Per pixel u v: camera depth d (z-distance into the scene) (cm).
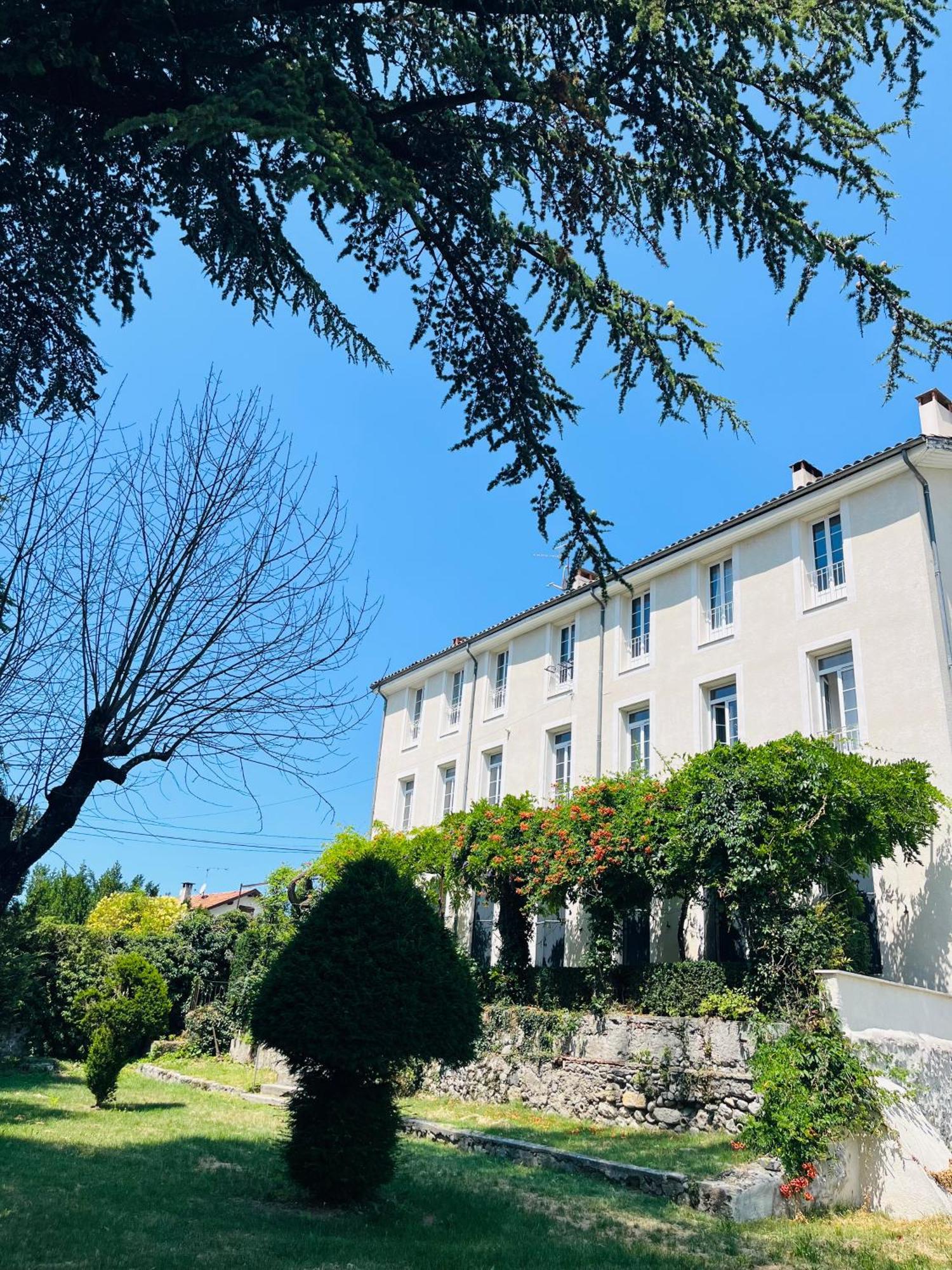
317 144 416
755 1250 738
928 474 1614
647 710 2022
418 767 2697
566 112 562
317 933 815
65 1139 1058
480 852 1841
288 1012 775
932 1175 902
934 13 518
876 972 1417
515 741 2350
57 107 494
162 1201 768
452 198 619
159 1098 1534
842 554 1703
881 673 1554
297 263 613
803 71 543
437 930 846
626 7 517
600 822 1552
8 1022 2103
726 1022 1237
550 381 666
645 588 2122
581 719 2158
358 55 544
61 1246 607
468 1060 823
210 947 2538
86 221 580
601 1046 1422
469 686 2608
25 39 422
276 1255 625
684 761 1750
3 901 485
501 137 588
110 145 523
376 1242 682
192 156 548
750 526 1852
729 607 1905
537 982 1681
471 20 565
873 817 1258
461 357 687
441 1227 748
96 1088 1378
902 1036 1040
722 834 1281
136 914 4131
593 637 2216
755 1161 956
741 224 589
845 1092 930
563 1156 1056
